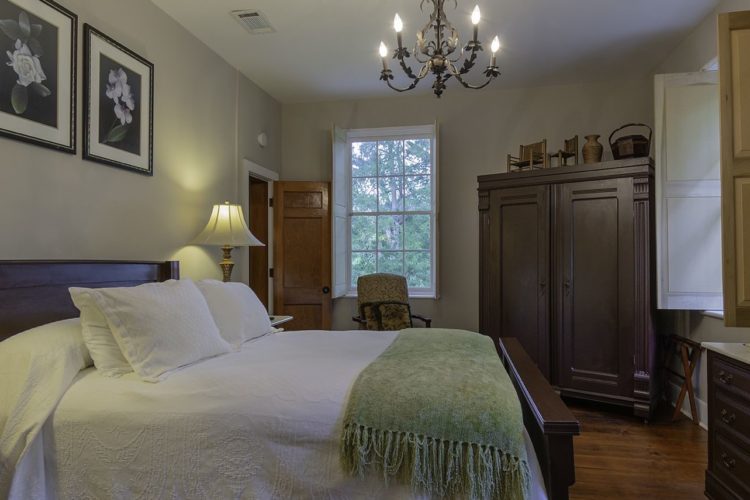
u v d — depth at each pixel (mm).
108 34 2408
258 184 4504
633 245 3131
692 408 3104
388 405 1307
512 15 2947
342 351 1947
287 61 3660
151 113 2721
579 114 4148
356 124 4605
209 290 2230
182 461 1356
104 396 1453
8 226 1871
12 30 1863
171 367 1599
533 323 3529
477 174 4355
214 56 3461
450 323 4406
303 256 4434
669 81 3016
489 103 4340
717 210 2951
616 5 2842
